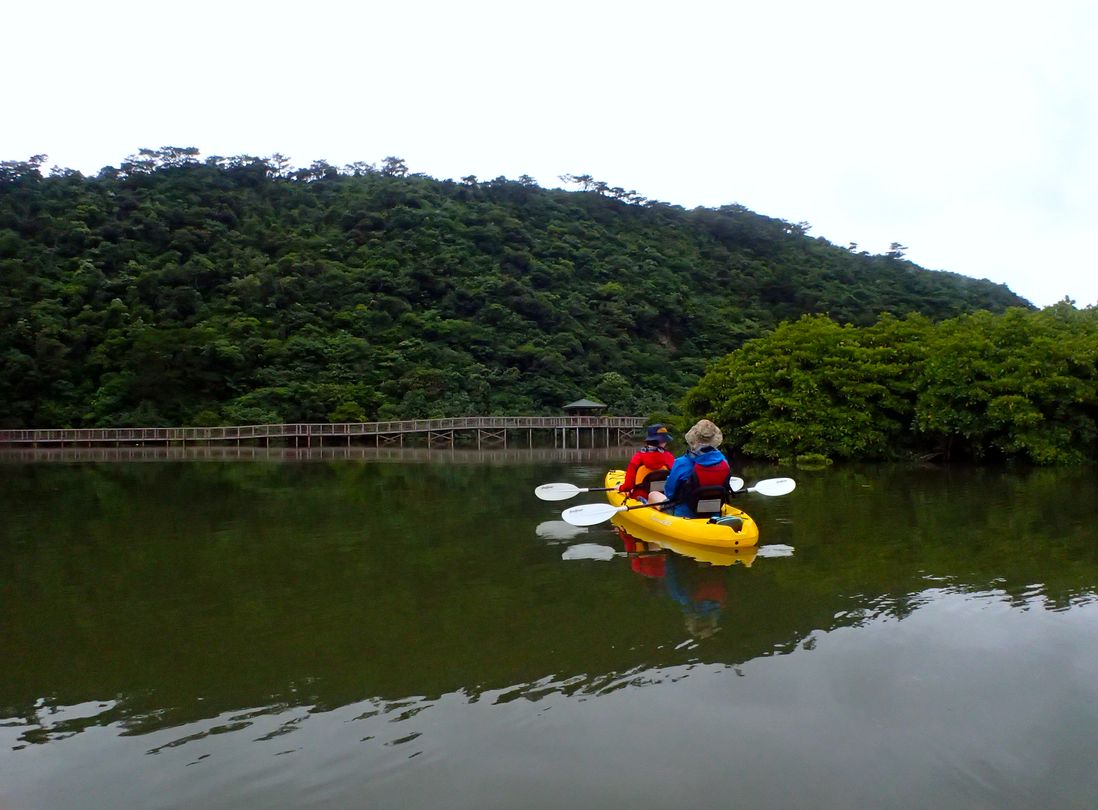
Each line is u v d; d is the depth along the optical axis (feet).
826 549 24.07
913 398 61.82
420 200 241.55
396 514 34.35
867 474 50.44
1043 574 20.34
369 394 149.28
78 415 135.64
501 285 195.00
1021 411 53.11
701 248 283.38
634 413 163.94
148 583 20.85
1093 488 40.27
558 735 11.40
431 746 11.12
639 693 12.85
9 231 168.25
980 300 259.19
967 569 21.03
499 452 103.60
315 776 10.36
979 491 39.58
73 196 196.75
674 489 26.99
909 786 9.93
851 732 11.41
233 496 43.24
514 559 23.36
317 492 45.11
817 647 14.88
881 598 18.13
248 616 17.46
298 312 170.19
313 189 260.42
